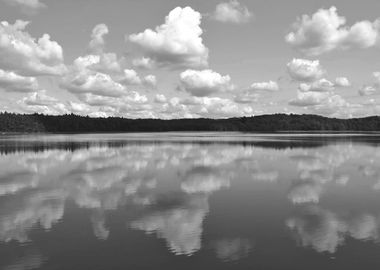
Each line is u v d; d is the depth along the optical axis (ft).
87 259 39.04
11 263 38.11
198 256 39.65
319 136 368.27
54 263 38.11
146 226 49.80
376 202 62.54
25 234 46.93
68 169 103.60
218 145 203.62
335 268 36.52
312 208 58.70
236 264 37.58
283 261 38.19
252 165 109.81
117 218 53.72
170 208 59.11
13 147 192.03
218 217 53.83
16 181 84.74
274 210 57.57
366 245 42.24
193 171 98.22
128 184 80.07
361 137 332.19
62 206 61.05
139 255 39.99
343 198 65.62
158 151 162.30
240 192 71.10
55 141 263.49
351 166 106.83
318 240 44.01
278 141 248.52
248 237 45.19
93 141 262.47
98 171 99.30
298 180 83.87
